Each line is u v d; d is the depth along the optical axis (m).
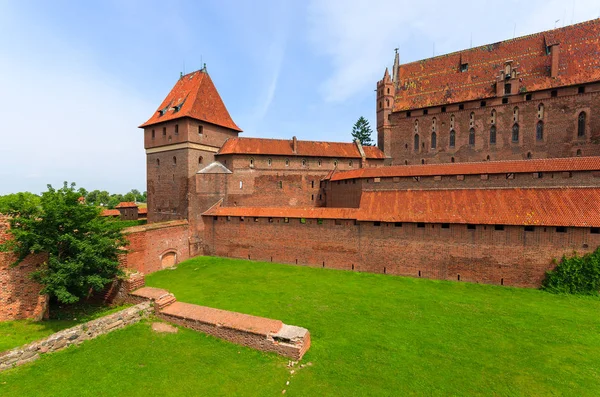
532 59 41.66
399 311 19.95
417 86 50.22
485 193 27.62
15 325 15.73
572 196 24.66
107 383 11.61
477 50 46.78
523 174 27.55
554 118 38.88
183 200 37.59
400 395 11.81
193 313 16.55
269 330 14.60
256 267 31.66
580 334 16.77
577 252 22.91
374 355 14.55
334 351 14.84
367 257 29.61
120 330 15.41
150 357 13.45
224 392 11.53
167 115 40.09
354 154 48.19
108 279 18.05
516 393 12.05
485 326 17.73
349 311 19.95
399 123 50.22
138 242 28.84
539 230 23.91
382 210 29.55
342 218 30.14
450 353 14.85
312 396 11.58
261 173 42.81
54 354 13.02
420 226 27.64
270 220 33.72
